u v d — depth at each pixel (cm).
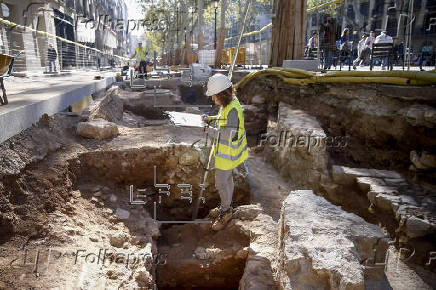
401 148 481
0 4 1280
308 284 233
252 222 407
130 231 387
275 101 849
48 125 440
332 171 473
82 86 655
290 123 578
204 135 580
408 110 458
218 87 347
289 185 537
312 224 286
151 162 479
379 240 271
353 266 229
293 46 895
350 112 568
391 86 495
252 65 1616
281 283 255
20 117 355
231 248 393
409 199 368
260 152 731
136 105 976
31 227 288
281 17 900
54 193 347
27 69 1336
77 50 2042
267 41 1546
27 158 342
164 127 637
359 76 546
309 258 240
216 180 391
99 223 371
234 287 403
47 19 1652
